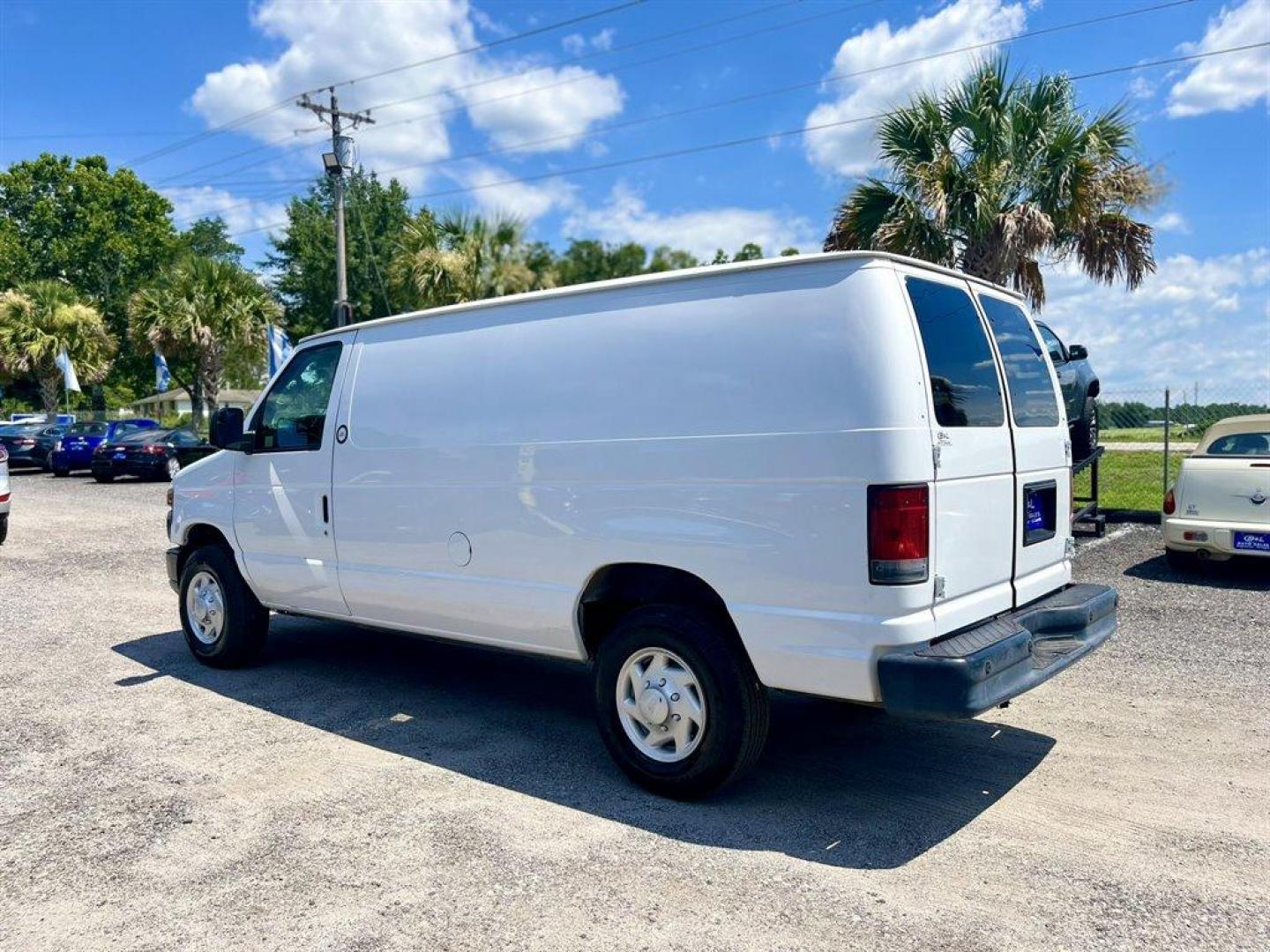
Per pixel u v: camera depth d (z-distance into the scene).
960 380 3.89
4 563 10.73
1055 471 4.65
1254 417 8.67
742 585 3.76
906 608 3.45
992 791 4.14
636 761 4.14
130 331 29.38
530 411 4.49
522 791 4.19
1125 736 4.79
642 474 4.05
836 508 3.53
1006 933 2.99
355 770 4.46
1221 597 7.84
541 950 2.94
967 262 13.05
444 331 4.98
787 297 3.74
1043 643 4.17
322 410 5.55
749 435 3.74
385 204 43.50
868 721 5.11
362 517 5.27
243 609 6.14
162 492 19.72
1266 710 5.13
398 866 3.50
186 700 5.59
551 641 4.51
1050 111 12.81
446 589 4.84
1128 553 9.89
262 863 3.53
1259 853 3.53
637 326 4.16
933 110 12.90
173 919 3.15
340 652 6.74
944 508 3.62
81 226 50.72
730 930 3.03
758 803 4.03
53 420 32.88
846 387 3.53
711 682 3.87
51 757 4.65
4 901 3.28
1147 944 2.93
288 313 45.47
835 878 3.37
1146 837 3.68
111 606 8.41
